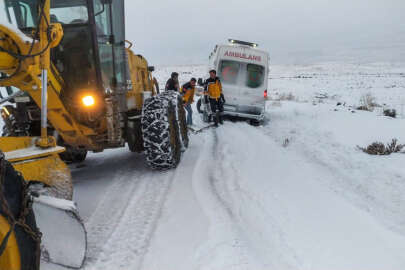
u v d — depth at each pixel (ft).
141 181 14.39
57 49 12.08
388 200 11.66
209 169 15.69
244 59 35.12
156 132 14.58
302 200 11.66
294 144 21.74
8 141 7.80
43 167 8.09
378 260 7.96
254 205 11.10
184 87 31.17
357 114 30.58
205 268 7.49
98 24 12.57
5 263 5.11
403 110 38.70
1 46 7.28
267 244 8.64
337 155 18.02
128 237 9.28
